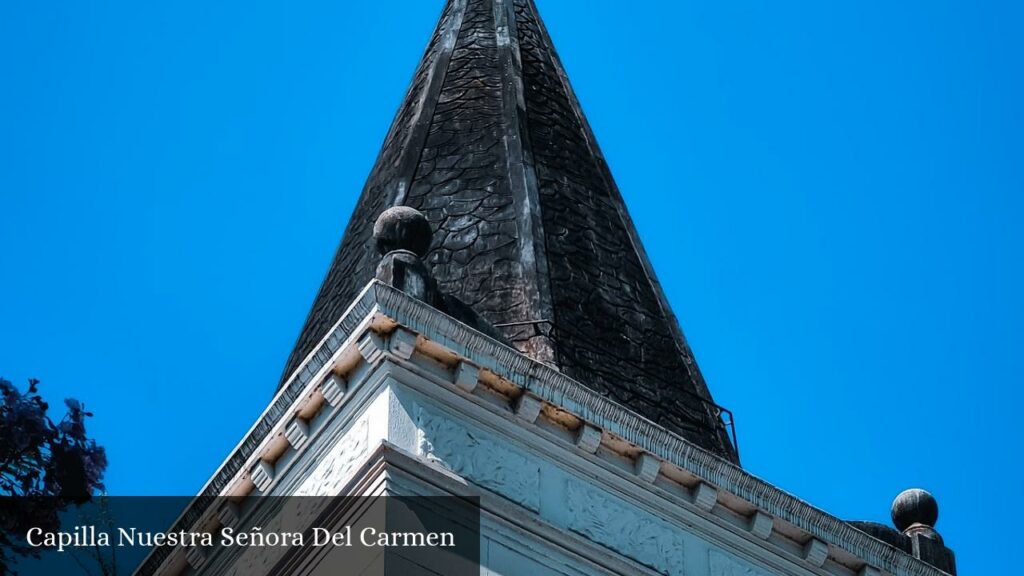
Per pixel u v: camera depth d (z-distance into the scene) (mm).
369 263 33250
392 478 27469
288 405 29375
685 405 32719
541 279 32500
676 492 30234
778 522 30875
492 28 37500
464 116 35562
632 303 33531
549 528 28609
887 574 31766
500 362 28953
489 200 33906
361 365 28766
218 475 30031
